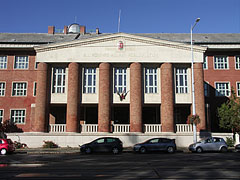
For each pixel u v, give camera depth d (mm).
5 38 34125
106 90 28297
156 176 10602
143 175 10836
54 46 28922
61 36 37281
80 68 29281
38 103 28016
